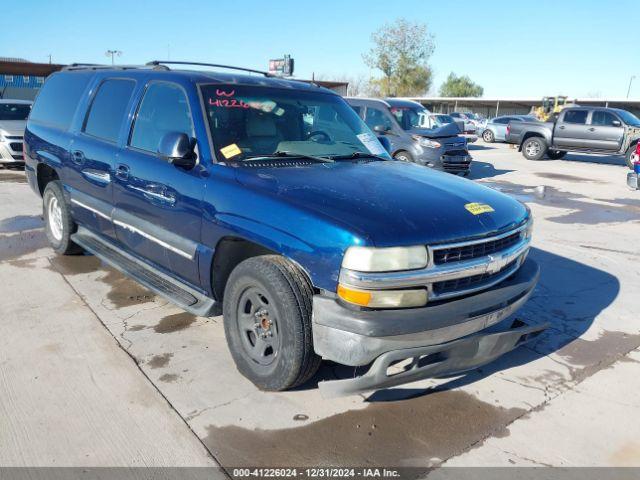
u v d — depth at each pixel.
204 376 3.47
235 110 3.83
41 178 5.92
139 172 4.02
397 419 3.12
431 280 2.83
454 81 84.00
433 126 12.43
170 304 4.59
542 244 7.02
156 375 3.46
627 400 3.41
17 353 3.67
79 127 4.98
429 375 3.01
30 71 29.89
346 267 2.73
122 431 2.90
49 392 3.23
